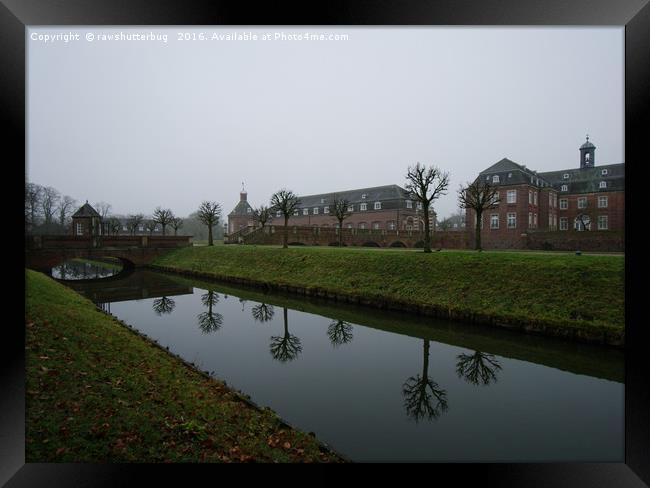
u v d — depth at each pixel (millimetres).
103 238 35281
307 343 12844
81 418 5285
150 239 38750
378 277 19578
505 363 11023
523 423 7645
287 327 14984
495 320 14031
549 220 44625
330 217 62656
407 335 13766
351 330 14469
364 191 61438
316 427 7391
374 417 7840
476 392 9102
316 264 23844
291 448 5918
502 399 8742
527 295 14484
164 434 5410
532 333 13109
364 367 10727
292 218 68688
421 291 17172
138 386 6797
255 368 10523
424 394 8953
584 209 45125
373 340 13227
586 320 12492
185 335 13820
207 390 7770
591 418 7863
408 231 46188
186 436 5516
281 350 12094
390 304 17328
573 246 34531
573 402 8586
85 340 8508
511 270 15984
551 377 10023
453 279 17047
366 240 43781
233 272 28219
